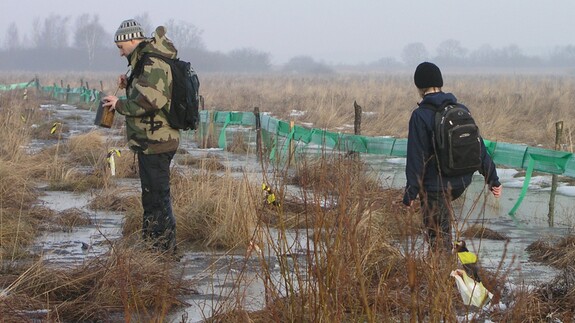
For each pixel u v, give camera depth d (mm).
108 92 40719
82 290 5871
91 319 5422
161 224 7070
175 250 7145
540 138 17797
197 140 18438
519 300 5016
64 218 8586
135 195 9781
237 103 32156
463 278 4625
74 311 5488
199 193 8680
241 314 4945
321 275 4355
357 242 5172
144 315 5469
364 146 12281
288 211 8203
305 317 4652
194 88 7004
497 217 9477
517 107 24969
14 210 8688
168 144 7000
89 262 6270
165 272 6004
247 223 7523
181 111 6938
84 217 8734
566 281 5895
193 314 5520
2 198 9359
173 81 6875
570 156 9047
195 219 8125
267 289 5082
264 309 5016
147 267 6105
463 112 6125
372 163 14195
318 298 4633
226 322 5137
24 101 31859
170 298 5566
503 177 12891
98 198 9734
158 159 7020
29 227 7891
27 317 5305
